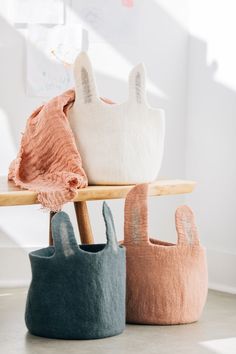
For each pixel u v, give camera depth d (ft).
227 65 13.29
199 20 13.80
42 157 10.68
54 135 10.52
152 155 10.77
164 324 10.58
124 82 13.79
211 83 13.57
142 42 13.84
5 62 13.01
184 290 10.56
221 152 13.41
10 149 13.15
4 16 12.96
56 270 9.71
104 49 13.61
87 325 9.77
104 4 13.55
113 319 9.94
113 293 9.92
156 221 14.08
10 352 9.37
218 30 13.44
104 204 10.06
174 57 14.01
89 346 9.61
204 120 13.71
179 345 9.75
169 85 14.02
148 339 9.95
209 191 13.65
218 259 13.39
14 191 9.80
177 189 11.01
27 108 13.19
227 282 13.26
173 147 14.08
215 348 9.66
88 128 10.60
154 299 10.50
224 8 13.34
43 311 9.87
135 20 13.76
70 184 10.11
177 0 13.97
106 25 13.57
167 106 14.02
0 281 13.16
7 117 13.09
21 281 13.23
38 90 13.17
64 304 9.75
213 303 12.21
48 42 13.20
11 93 13.08
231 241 13.28
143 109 10.64
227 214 13.33
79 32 13.38
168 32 13.96
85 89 10.59
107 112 10.53
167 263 10.48
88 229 11.06
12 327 10.57
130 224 10.54
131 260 10.52
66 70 13.33
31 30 13.08
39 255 10.32
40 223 13.37
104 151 10.57
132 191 10.52
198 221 13.87
